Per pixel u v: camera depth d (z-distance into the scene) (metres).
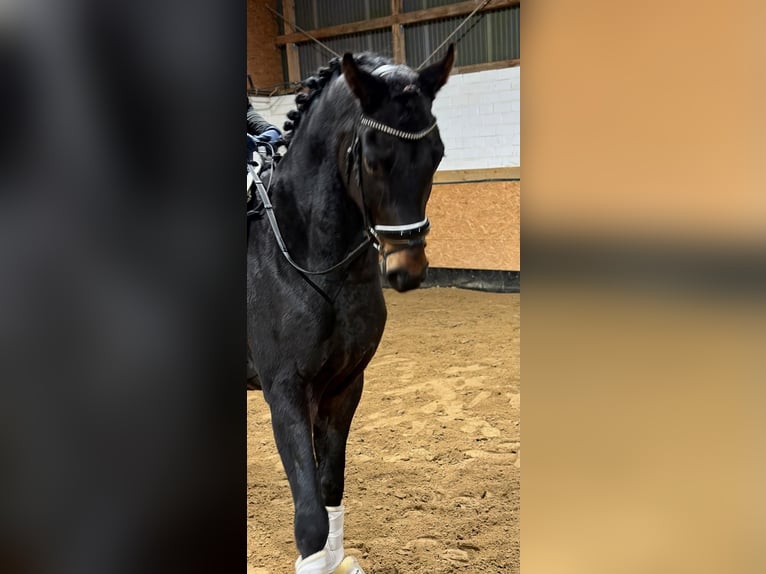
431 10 7.65
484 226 7.12
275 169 1.95
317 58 8.72
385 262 1.69
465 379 4.06
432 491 2.64
